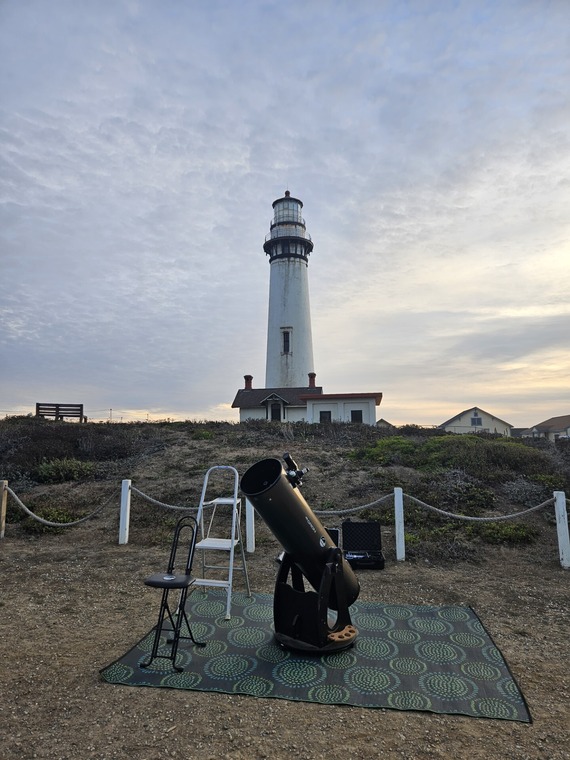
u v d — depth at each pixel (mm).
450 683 3662
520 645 4426
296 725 3125
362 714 3258
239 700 3416
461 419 52875
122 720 3164
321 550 4344
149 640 4383
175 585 3686
